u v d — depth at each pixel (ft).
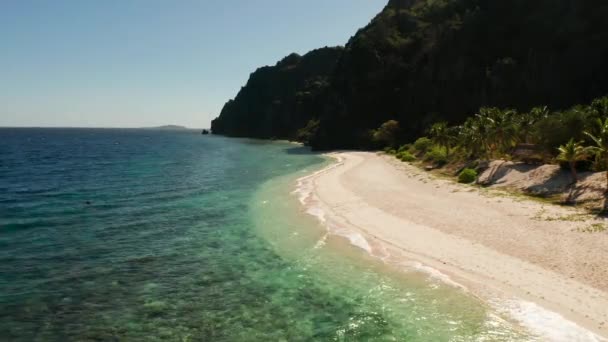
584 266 61.67
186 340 48.01
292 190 149.07
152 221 105.91
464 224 89.86
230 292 61.52
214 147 502.79
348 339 48.03
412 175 175.42
